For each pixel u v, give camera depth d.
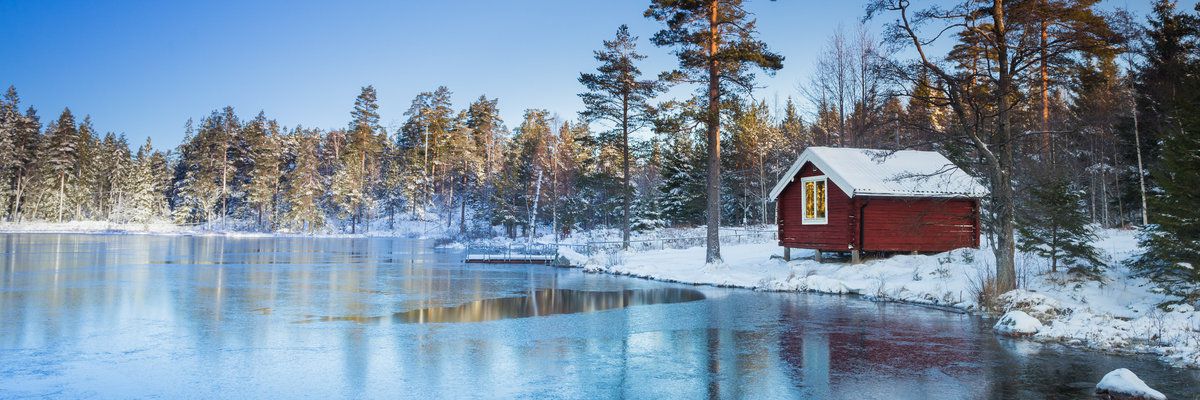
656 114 35.56
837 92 39.72
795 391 8.10
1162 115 24.77
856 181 22.47
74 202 93.56
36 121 95.50
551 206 63.22
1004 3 16.84
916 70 16.70
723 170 52.91
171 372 8.76
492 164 89.62
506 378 8.65
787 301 17.72
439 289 20.64
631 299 18.20
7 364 9.12
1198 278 12.48
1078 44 16.20
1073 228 16.78
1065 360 9.99
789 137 54.34
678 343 11.34
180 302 16.30
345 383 8.27
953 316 14.77
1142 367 9.54
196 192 93.19
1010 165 16.66
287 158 105.94
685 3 26.42
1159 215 13.12
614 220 62.94
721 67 26.69
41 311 14.34
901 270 21.05
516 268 31.34
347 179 90.06
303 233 86.50
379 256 40.38
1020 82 17.02
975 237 23.61
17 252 37.94
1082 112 29.06
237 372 8.81
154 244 51.59
